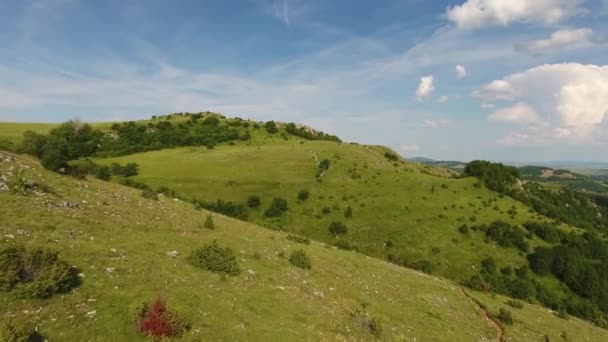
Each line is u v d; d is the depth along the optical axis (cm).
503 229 8962
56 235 2217
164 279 2147
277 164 12194
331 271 3503
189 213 4112
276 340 1920
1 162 3170
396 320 2859
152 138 14688
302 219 9281
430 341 2698
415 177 11994
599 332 4744
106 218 2866
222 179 10750
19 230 2109
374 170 12306
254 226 4862
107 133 14375
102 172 6369
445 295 4141
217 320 1923
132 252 2358
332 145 15075
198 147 14475
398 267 5172
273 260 3197
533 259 8181
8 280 1583
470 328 3325
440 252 8138
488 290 5359
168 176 10588
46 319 1506
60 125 13950
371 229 8888
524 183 14638
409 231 8775
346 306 2758
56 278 1703
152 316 1672
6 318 1433
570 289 7706
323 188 10800
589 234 9506
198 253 2572
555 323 4434
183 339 1653
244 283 2475
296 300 2488
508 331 3569
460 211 9856
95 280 1889
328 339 2105
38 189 2923
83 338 1486
